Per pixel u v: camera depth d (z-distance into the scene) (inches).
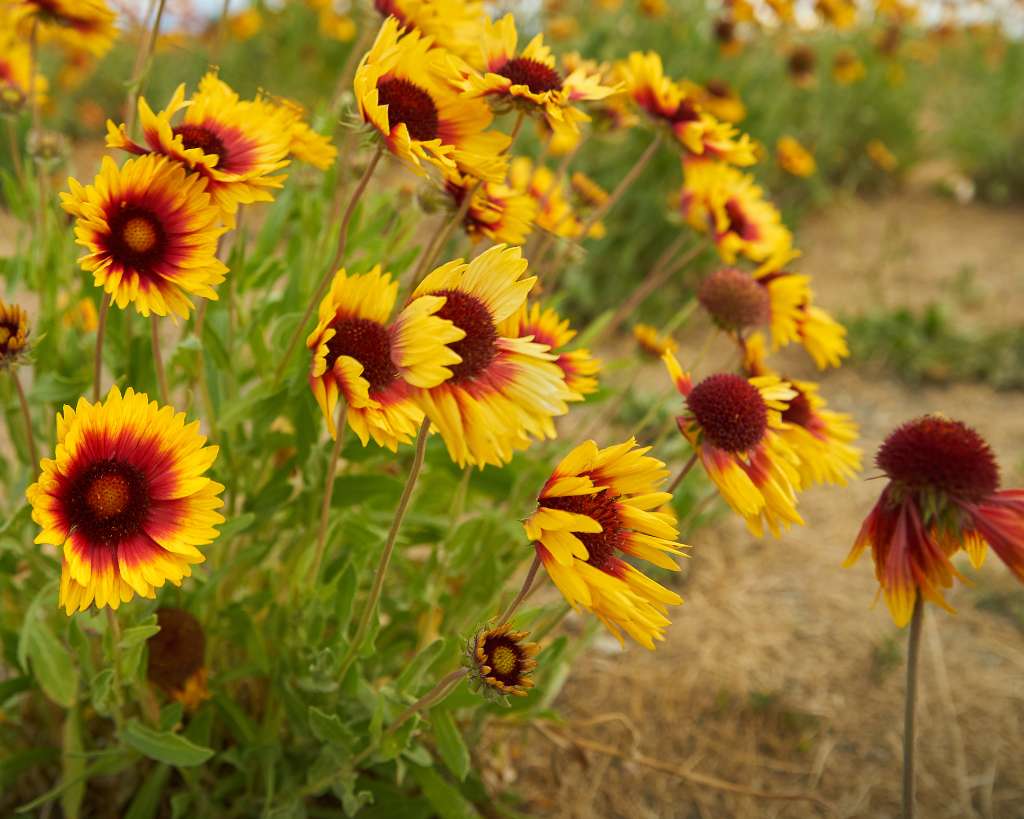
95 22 30.2
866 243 87.1
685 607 41.4
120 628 25.3
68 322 30.7
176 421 22.0
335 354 21.8
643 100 31.1
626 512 21.9
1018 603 42.6
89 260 22.4
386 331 22.0
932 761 34.5
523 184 32.8
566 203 35.4
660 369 61.3
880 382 63.7
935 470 23.3
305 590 26.8
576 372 26.8
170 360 27.8
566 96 25.8
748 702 36.0
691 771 33.5
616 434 50.3
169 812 29.3
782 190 85.5
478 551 30.8
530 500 32.4
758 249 33.1
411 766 27.5
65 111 90.4
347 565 26.2
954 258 84.0
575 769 33.1
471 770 29.6
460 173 25.6
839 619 41.2
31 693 30.0
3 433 41.5
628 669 37.3
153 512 22.0
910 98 105.1
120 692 24.9
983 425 57.8
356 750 27.4
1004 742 35.3
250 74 89.9
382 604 29.5
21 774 29.3
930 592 23.5
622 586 21.1
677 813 32.4
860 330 67.6
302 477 28.0
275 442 28.2
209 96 24.9
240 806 28.3
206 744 27.3
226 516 28.2
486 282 22.0
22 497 29.0
